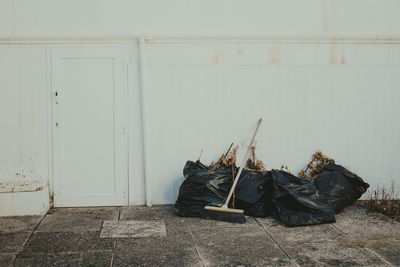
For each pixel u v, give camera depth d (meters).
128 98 6.07
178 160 6.21
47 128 5.96
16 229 5.14
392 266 4.18
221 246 4.66
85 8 5.99
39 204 5.68
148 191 6.11
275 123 6.34
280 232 5.10
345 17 6.41
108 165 6.09
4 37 5.84
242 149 6.30
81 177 6.05
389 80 6.50
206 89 6.21
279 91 6.33
